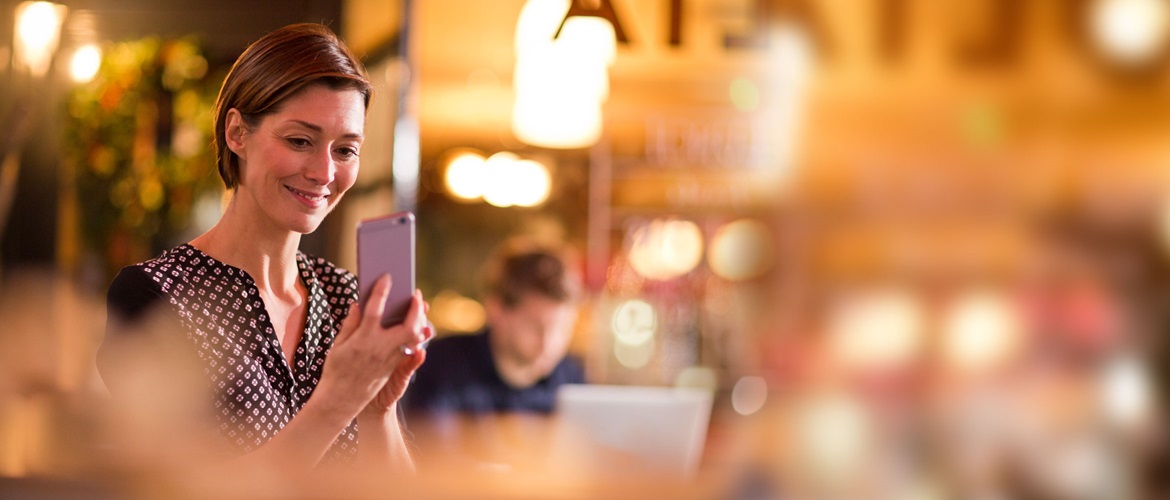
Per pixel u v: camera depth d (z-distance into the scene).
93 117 4.11
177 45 4.04
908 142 4.95
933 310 4.93
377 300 1.18
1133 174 4.94
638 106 4.78
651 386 4.88
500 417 2.77
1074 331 4.80
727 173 4.91
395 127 3.95
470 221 4.95
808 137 4.91
